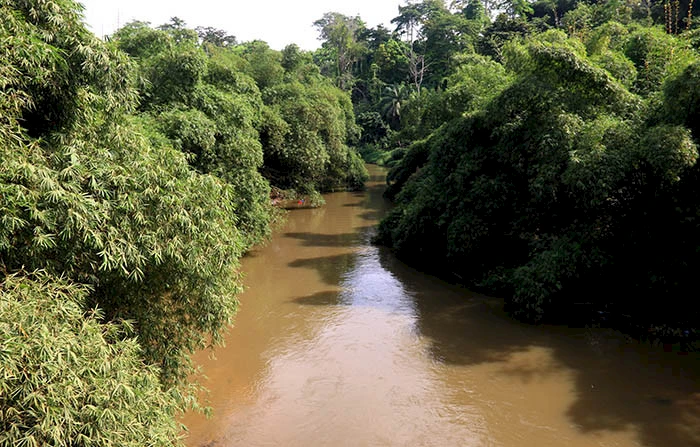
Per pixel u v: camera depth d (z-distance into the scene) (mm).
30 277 4746
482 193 12445
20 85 4879
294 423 7195
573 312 10664
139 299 6363
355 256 16484
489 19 60531
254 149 16062
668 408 7203
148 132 11555
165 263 6195
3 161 4375
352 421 7215
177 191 6125
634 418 7016
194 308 6754
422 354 9234
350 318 11078
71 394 3965
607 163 9344
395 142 52438
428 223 14406
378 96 60906
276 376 8578
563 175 10078
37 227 4555
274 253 16984
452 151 14391
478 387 8039
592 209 10102
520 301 10617
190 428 7078
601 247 10195
